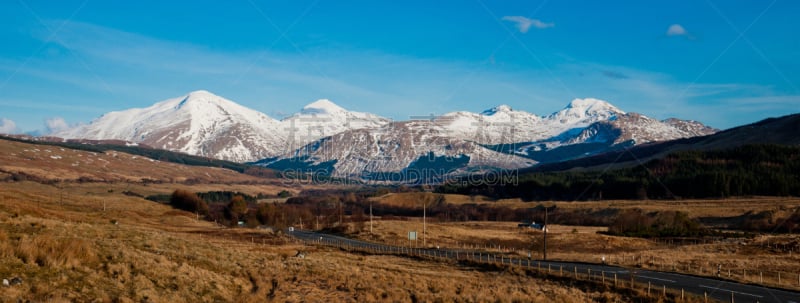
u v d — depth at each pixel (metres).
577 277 52.91
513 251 86.69
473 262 65.94
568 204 190.75
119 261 31.28
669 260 72.44
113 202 163.00
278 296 33.31
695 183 199.12
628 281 50.41
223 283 34.16
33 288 23.80
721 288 47.56
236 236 91.81
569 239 110.25
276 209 171.62
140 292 27.11
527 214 181.12
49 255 27.91
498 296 40.00
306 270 44.03
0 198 75.00
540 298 39.62
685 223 128.12
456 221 173.38
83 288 25.44
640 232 122.31
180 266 34.88
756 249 85.81
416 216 187.50
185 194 184.00
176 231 93.88
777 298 42.75
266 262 46.16
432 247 95.75
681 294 43.00
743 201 170.62
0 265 25.28
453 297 38.62
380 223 134.25
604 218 159.38
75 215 91.56
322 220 163.62
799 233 119.00
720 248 89.12
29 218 42.88
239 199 176.12
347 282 40.78
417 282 44.06
